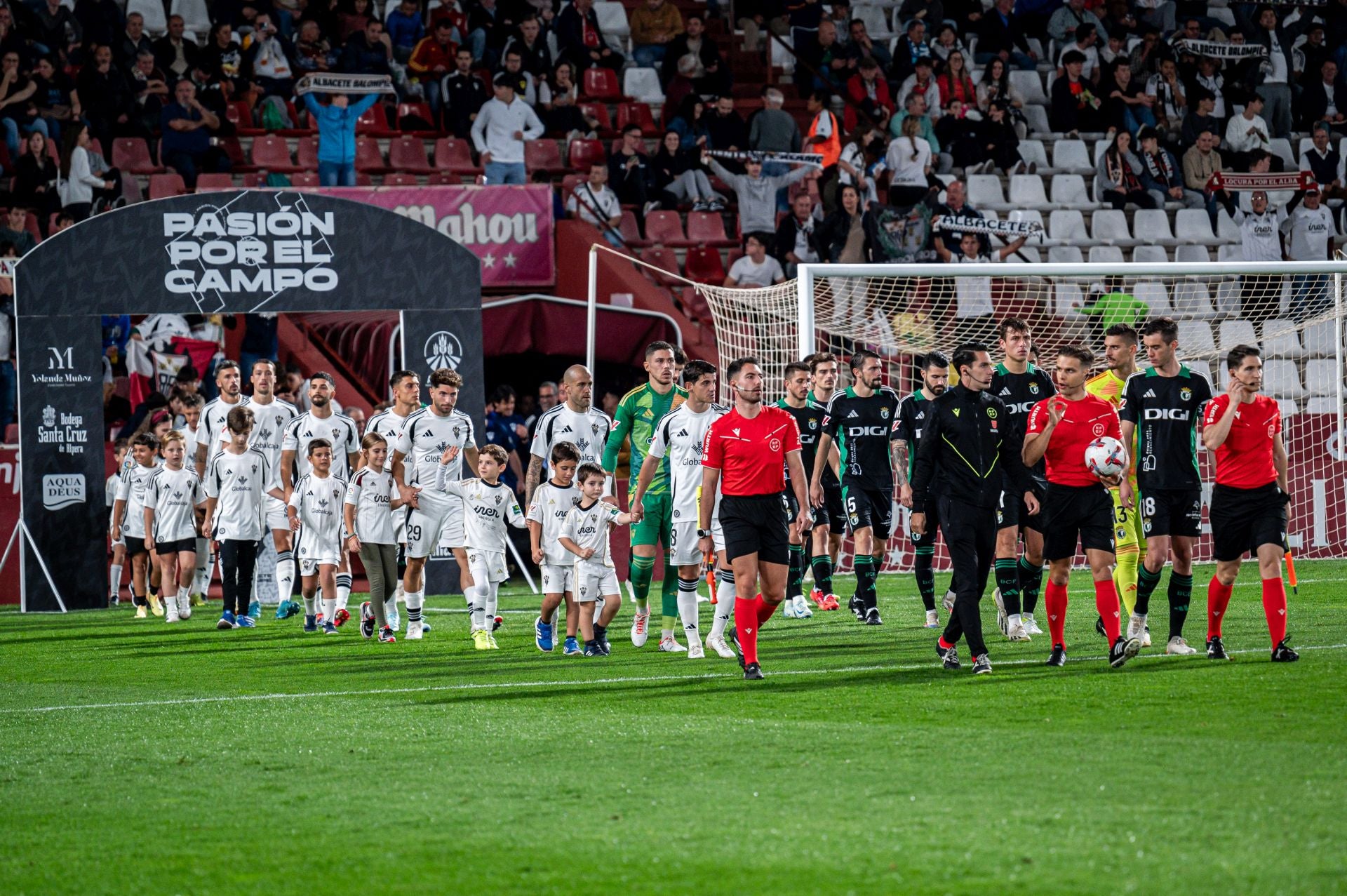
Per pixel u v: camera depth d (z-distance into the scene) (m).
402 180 69.06
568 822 17.58
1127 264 48.09
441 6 75.38
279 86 71.31
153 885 15.57
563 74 73.50
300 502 41.59
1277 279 72.06
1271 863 14.82
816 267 48.62
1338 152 83.06
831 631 38.75
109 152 66.94
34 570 50.72
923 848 15.89
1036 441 29.12
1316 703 24.45
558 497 34.91
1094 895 14.04
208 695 29.39
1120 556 33.91
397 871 15.74
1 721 26.39
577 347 61.88
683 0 83.88
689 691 28.03
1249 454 29.70
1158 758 20.14
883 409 41.19
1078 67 80.69
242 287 51.50
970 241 69.31
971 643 29.12
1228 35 84.88
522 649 36.53
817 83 78.50
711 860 15.77
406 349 52.53
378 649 37.28
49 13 68.31
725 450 29.41
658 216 71.38
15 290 50.38
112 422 60.91
